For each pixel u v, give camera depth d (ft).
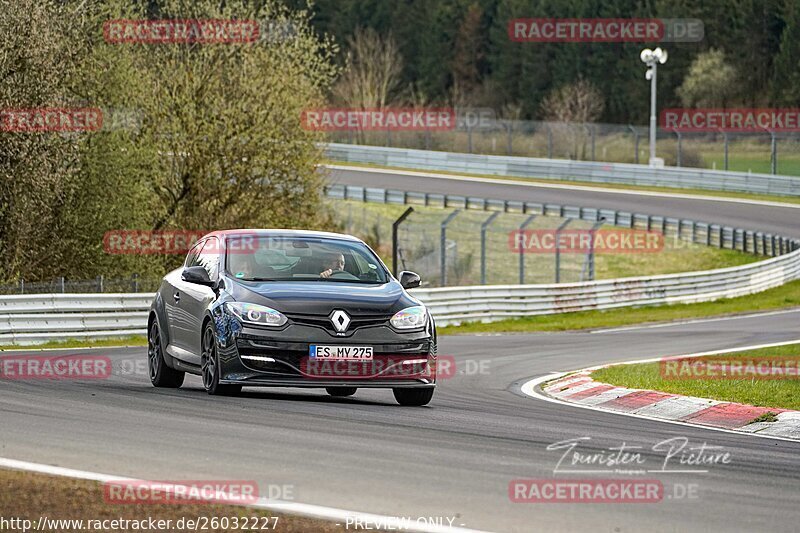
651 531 73.46
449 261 552.00
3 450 94.53
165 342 153.48
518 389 172.76
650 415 144.87
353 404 136.56
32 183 355.77
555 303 405.80
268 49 443.32
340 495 80.33
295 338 131.75
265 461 92.22
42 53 356.59
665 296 448.65
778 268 515.50
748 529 74.64
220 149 425.69
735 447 112.68
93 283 330.95
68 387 145.59
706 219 649.20
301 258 145.48
